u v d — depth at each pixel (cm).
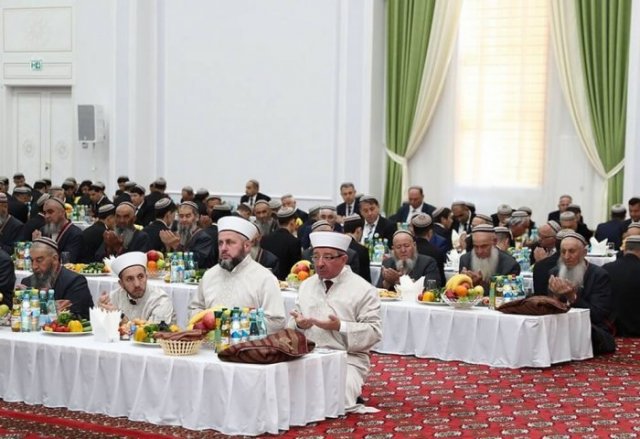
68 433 638
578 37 1631
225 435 627
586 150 1634
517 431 667
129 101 1989
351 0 1784
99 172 2058
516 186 1714
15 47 2131
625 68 1602
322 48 1831
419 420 690
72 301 781
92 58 2050
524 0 1697
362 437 638
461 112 1753
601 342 948
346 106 1798
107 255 1138
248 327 661
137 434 632
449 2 1728
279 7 1870
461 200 1755
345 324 689
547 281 978
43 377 700
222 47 1930
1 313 757
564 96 1655
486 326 883
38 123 2150
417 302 939
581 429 676
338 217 1299
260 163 1900
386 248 1219
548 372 860
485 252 978
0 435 636
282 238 1120
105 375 675
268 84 1888
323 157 1836
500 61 1717
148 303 736
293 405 650
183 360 645
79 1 2061
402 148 1775
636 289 1072
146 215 1638
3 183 1678
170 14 1977
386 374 845
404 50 1761
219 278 717
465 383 813
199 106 1955
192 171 1966
